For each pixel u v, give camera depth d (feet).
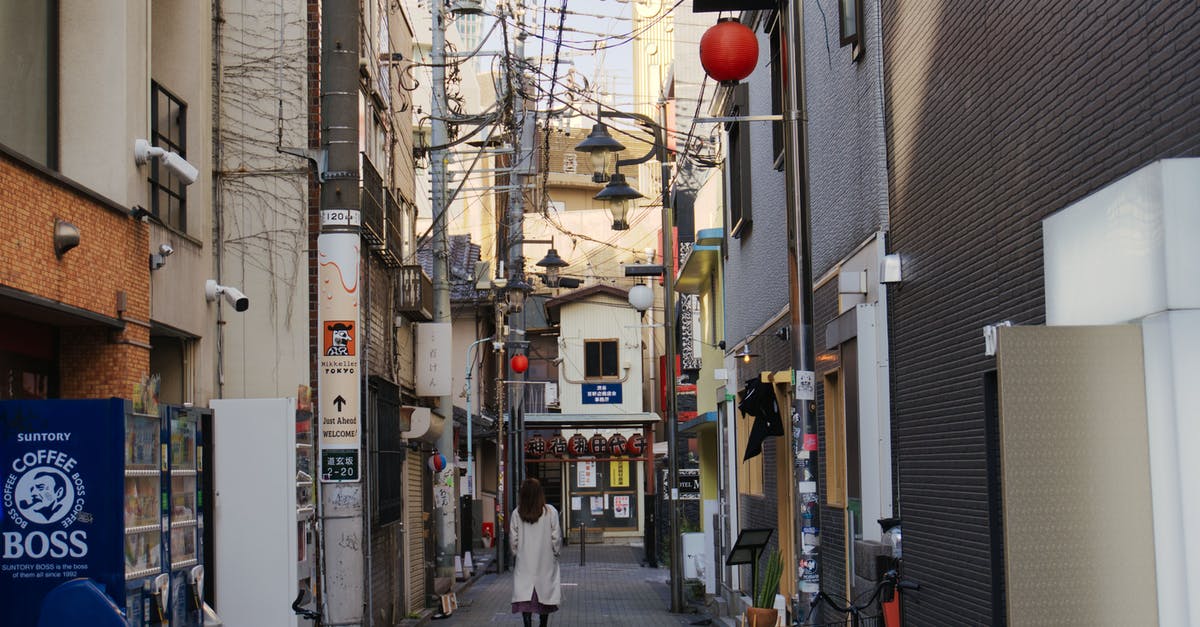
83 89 37.60
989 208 31.63
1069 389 21.59
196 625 31.50
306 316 53.47
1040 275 27.84
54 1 37.45
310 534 41.06
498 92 90.63
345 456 37.19
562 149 212.02
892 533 41.04
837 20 48.55
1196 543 19.80
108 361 38.04
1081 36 25.43
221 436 37.83
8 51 34.22
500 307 132.05
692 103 111.55
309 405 52.95
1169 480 20.43
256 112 54.13
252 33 54.39
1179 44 20.94
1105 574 21.38
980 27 32.37
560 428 180.45
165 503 29.66
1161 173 20.16
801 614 35.35
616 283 196.34
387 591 64.75
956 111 34.60
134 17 38.52
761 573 58.95
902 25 40.50
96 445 26.55
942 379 36.11
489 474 188.03
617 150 77.30
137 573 27.66
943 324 36.01
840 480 50.08
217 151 53.98
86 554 26.40
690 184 106.22
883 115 42.98
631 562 139.03
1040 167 27.89
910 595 39.52
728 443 78.69
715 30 35.86
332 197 37.70
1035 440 21.49
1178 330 19.95
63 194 33.73
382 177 65.36
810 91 55.47
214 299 48.16
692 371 109.09
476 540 170.71
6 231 30.27
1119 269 22.45
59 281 33.42
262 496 37.70
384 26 68.85
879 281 42.09
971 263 33.24
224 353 53.36
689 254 92.53
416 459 78.64
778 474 62.54
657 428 186.91
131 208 38.22
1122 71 23.38
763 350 69.31
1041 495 21.43
